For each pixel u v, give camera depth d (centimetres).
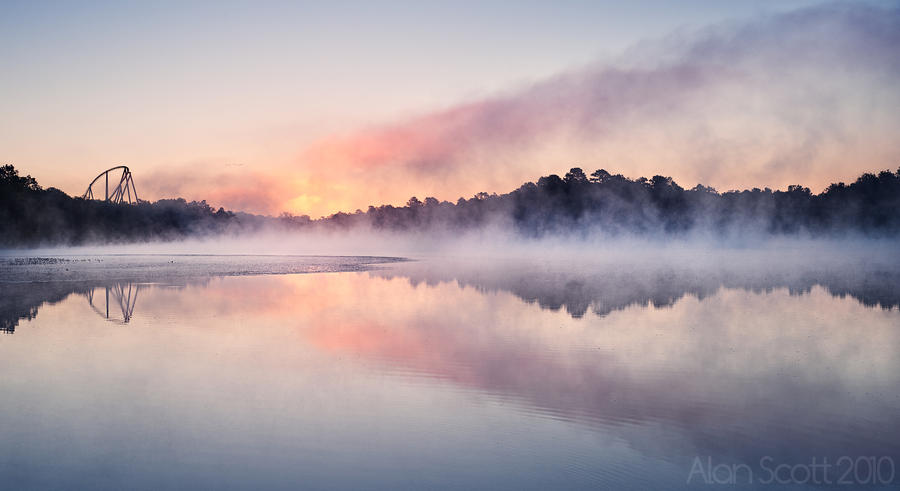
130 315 2967
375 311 3141
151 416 1424
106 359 1997
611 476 1105
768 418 1408
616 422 1385
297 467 1139
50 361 1973
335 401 1536
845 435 1302
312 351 2116
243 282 4972
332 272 6419
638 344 2262
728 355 2075
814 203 19875
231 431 1328
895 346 2241
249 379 1748
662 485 1066
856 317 2989
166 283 4822
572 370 1853
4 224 13138
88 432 1326
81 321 2778
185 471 1126
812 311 3197
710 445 1245
